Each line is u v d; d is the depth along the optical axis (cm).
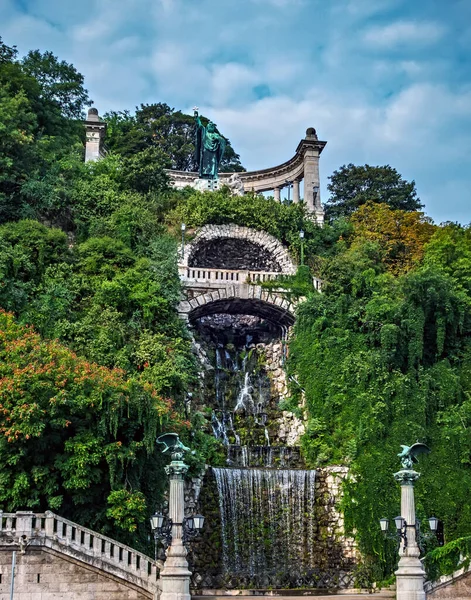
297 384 4875
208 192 5591
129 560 3288
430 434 4388
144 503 3456
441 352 4691
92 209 5353
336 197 8038
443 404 4516
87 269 4800
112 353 4362
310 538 4212
